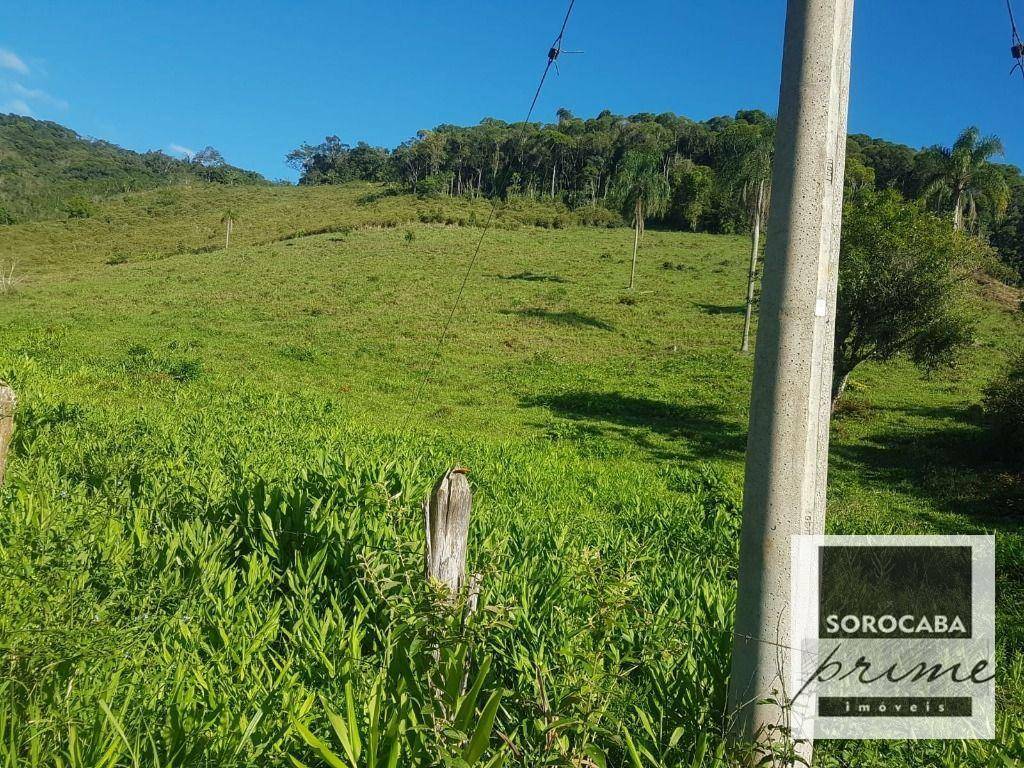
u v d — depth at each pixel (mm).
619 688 3225
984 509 14047
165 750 2562
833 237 2602
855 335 21781
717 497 10023
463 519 3070
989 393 19094
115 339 27859
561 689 2928
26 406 9398
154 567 4426
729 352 31938
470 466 11211
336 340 30891
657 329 36625
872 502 14109
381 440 12328
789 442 2576
